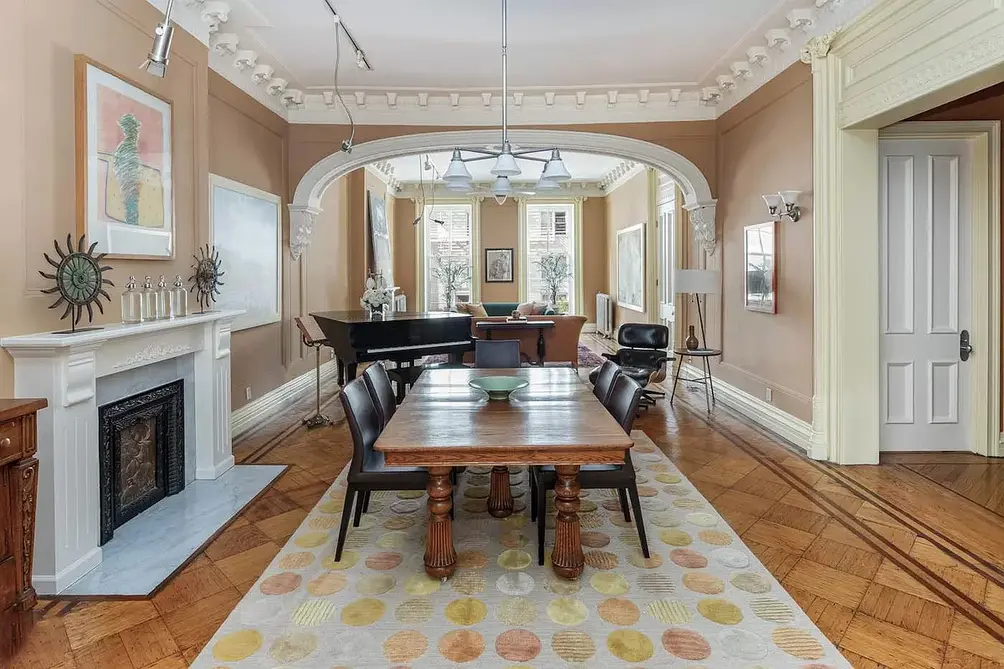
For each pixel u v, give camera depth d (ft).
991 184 13.88
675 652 6.72
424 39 15.49
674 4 13.57
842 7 12.78
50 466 7.97
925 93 10.50
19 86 7.91
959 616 7.46
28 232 8.08
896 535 9.81
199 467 12.67
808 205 14.29
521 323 24.88
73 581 8.30
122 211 9.93
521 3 13.47
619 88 19.60
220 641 6.98
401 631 7.16
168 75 11.41
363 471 9.12
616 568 8.71
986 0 9.15
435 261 41.81
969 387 14.32
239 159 16.76
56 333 8.36
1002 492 11.75
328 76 18.33
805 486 12.13
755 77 17.24
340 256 28.02
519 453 7.68
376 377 11.35
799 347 14.92
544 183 14.92
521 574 8.56
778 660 6.57
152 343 10.48
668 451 14.61
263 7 13.53
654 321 30.60
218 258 15.25
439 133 20.49
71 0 8.83
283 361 20.39
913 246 14.15
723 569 8.66
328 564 8.91
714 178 20.57
